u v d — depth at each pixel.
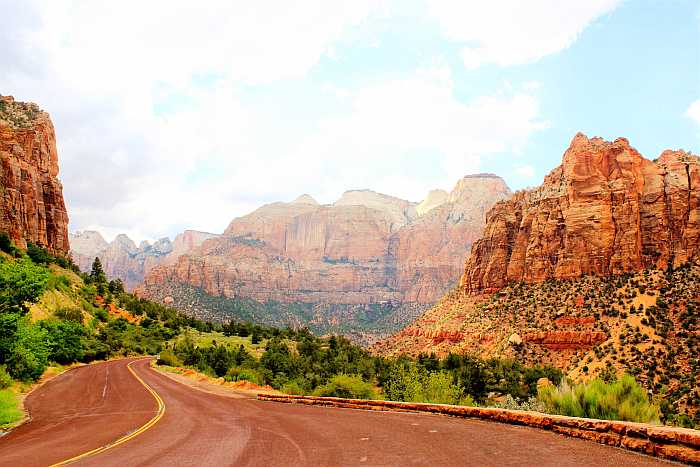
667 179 119.31
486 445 9.75
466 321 124.88
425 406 16.39
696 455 7.55
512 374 76.50
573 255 119.25
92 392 35.75
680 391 60.22
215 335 136.62
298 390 39.38
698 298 84.88
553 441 9.80
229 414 20.27
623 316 89.19
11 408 24.61
